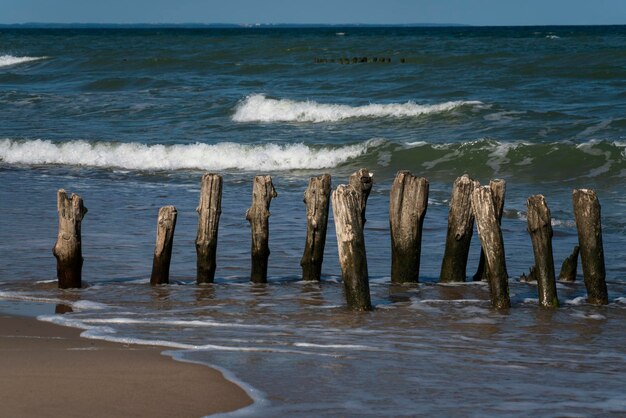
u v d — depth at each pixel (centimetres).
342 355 885
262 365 833
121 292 1212
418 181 1264
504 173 2467
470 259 1496
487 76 4606
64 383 752
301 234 1669
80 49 8531
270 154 2739
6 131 3262
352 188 1123
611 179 2333
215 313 1097
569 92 3931
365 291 1116
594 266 1156
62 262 1227
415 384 787
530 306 1150
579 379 820
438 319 1076
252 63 5919
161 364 821
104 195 2138
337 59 6106
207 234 1267
